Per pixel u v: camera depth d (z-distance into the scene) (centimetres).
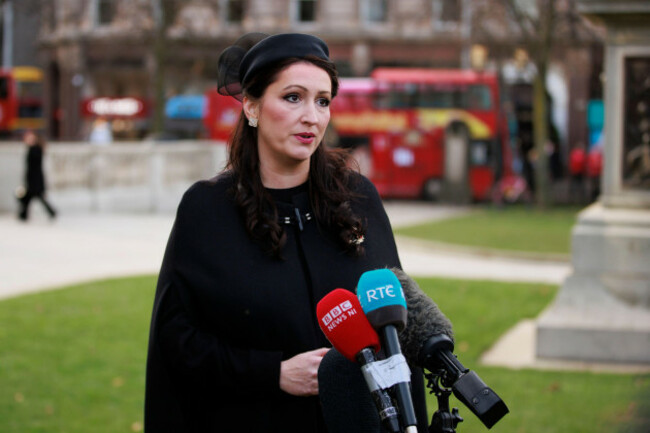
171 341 259
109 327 904
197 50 3703
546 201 2695
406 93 3052
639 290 794
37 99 4150
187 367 256
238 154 273
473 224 2155
